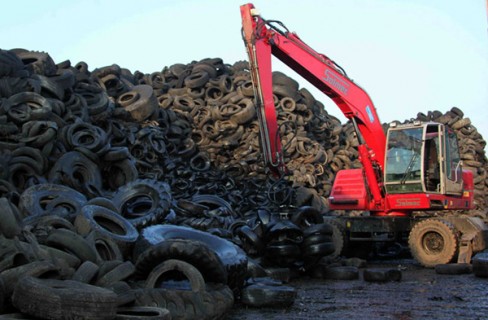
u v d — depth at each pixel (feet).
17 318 17.67
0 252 21.18
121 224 31.27
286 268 39.06
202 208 47.09
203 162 68.23
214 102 76.84
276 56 53.67
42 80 51.80
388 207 53.47
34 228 27.30
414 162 51.65
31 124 42.91
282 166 49.73
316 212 43.55
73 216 32.60
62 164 42.39
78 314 17.54
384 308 28.71
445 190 51.29
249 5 50.49
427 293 33.81
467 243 48.14
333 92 54.34
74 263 23.75
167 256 23.75
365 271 39.88
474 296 32.48
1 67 48.39
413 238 49.26
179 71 86.02
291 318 25.99
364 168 54.54
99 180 43.93
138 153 58.13
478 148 94.32
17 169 40.47
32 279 18.54
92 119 57.06
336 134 88.33
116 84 69.26
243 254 30.14
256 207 58.85
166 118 69.82
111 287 21.47
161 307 22.16
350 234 54.29
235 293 28.73
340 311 27.86
